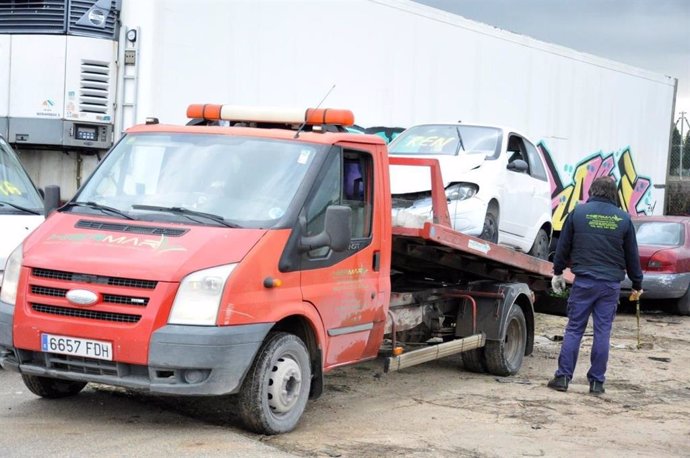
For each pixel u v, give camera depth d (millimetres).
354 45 13047
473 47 15242
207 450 5855
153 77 10289
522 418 7438
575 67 17844
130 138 7176
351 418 7133
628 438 6953
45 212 7188
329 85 12711
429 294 8836
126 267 5898
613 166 19406
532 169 12414
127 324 5840
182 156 6855
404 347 8703
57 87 10062
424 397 8102
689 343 12234
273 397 6281
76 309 5961
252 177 6617
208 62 10953
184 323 5824
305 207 6496
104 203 6711
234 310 5906
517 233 11734
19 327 6102
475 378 9164
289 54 12062
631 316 15016
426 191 10102
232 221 6324
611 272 8555
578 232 8656
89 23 10117
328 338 6754
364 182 7211
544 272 10133
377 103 13523
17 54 10094
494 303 9180
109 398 7172
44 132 10070
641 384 9188
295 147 6789
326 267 6676
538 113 16906
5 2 10117
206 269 5910
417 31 14109
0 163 8617
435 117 14617
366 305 7141
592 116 18500
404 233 7715
